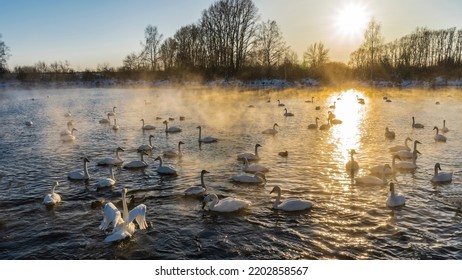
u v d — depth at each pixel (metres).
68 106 53.72
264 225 13.64
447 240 12.48
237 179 18.02
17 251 12.06
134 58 123.62
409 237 12.67
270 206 15.20
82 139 28.95
